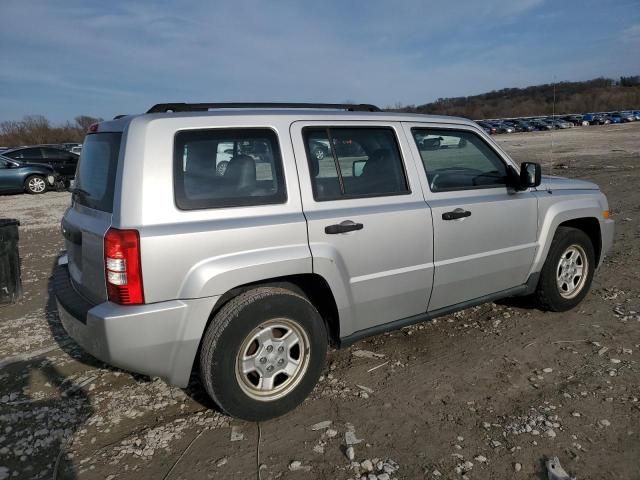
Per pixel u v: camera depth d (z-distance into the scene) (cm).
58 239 902
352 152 345
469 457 272
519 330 429
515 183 415
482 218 391
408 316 374
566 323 439
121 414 324
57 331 464
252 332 296
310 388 322
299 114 330
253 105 340
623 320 439
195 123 293
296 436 295
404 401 328
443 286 380
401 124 371
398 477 259
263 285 313
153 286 270
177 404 334
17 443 296
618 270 574
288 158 316
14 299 545
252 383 307
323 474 262
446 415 311
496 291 421
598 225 480
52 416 323
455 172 395
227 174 298
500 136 5244
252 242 292
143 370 280
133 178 274
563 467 261
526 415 307
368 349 403
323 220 316
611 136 4016
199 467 271
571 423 297
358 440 289
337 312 333
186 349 284
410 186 364
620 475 255
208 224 284
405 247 352
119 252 265
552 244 443
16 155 1931
